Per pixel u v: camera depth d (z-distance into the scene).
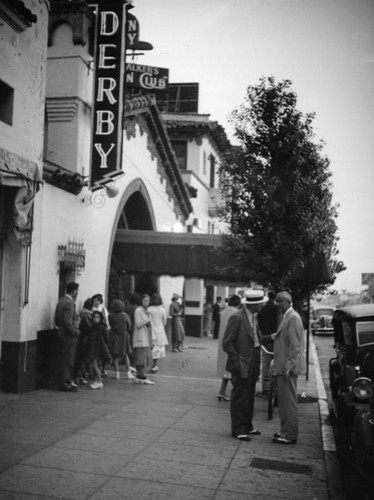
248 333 7.61
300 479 5.98
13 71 9.48
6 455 6.27
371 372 6.88
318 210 11.95
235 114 12.26
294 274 12.34
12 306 9.86
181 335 19.89
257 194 11.74
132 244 16.53
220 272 15.95
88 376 12.45
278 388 7.56
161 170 21.16
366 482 5.11
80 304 12.95
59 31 13.01
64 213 12.02
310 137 12.14
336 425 8.18
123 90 13.03
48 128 12.98
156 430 7.79
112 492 5.28
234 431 7.58
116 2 13.12
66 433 7.36
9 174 9.15
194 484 5.65
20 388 9.88
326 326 34.31
